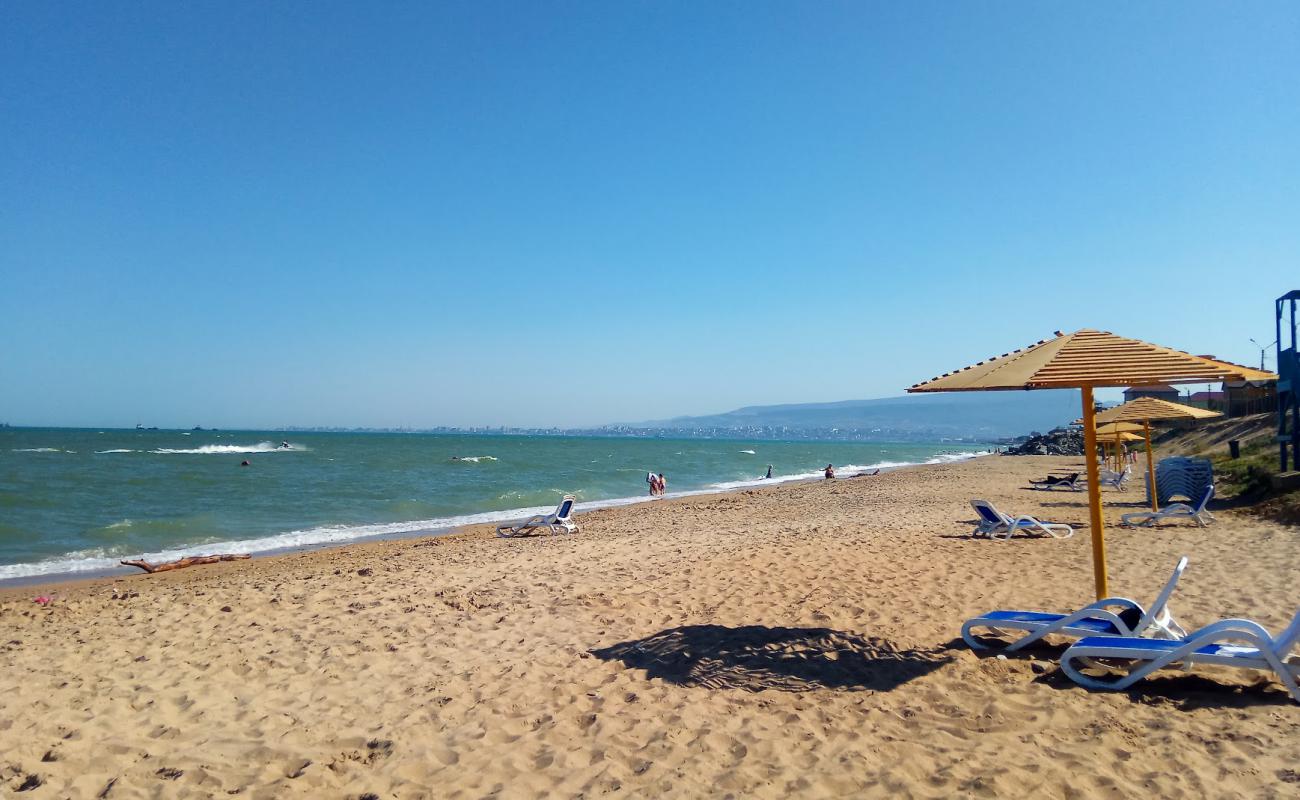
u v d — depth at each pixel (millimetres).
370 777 3953
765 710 4762
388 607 7629
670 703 4910
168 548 17219
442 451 80500
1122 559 9750
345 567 12641
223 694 5203
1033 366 5117
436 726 4598
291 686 5340
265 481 34531
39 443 76250
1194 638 4742
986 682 5090
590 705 4898
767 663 5629
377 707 4918
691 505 24719
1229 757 3814
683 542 12906
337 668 5711
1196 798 3451
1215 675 5012
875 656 5707
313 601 8070
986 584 8297
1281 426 15836
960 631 6375
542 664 5746
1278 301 15977
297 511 24469
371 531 20125
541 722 4652
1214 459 24516
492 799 3695
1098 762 3842
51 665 5984
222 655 6109
